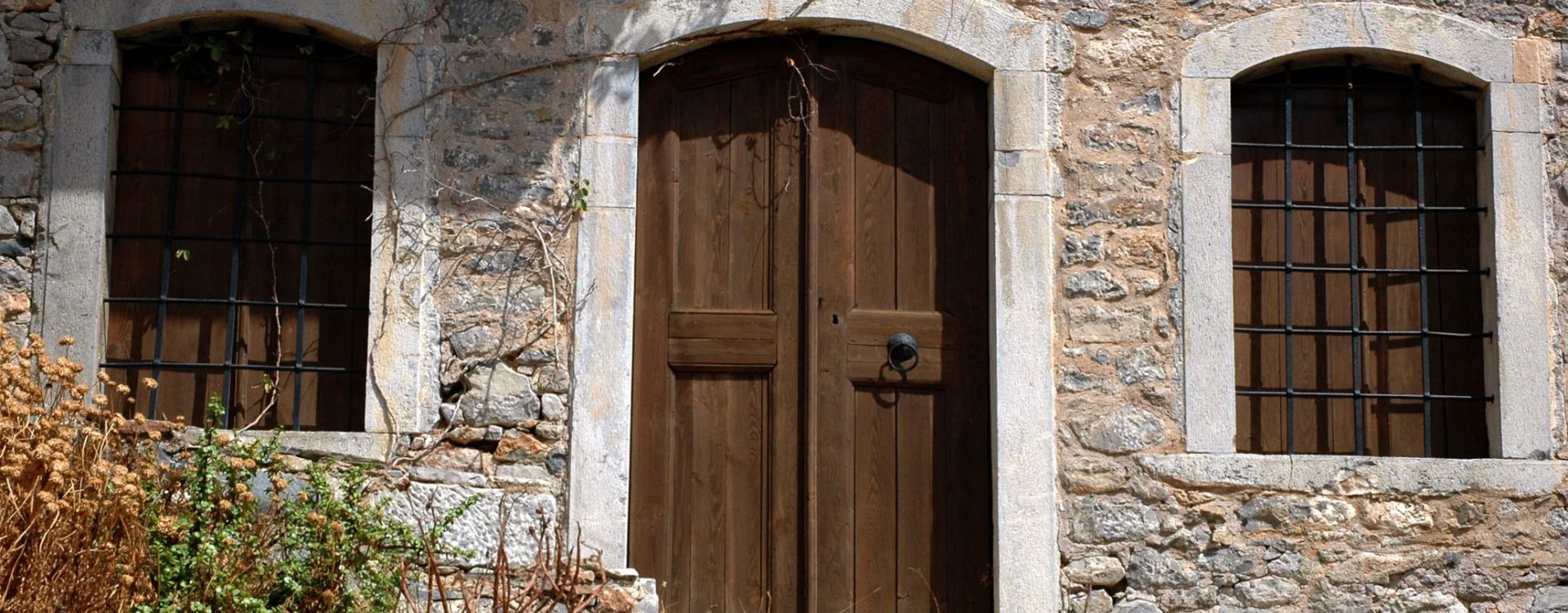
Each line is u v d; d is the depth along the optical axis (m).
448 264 4.89
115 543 4.21
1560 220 5.07
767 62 5.18
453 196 4.91
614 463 4.82
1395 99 5.18
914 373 5.05
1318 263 5.12
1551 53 5.16
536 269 4.90
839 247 5.09
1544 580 4.88
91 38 4.84
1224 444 4.91
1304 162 5.18
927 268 5.11
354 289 4.94
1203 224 5.02
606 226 4.93
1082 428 4.91
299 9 4.91
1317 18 5.12
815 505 4.96
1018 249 4.98
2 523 4.00
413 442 4.78
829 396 5.02
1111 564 4.85
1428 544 4.89
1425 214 5.15
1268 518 4.88
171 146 4.95
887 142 5.16
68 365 4.30
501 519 4.67
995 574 4.88
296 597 4.32
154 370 4.80
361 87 5.02
